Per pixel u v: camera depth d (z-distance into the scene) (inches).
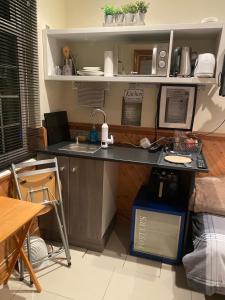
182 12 87.4
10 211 55.1
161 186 83.0
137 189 104.3
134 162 74.5
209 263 62.7
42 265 78.4
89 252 86.4
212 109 90.9
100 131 102.9
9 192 72.9
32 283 71.2
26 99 81.1
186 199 85.0
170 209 78.3
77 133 106.2
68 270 77.2
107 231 93.0
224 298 68.3
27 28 76.3
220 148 92.0
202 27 71.8
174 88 91.4
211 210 74.3
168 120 94.9
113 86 98.7
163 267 80.3
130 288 71.1
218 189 81.5
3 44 67.8
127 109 99.3
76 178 82.4
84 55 99.3
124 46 94.0
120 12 80.4
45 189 75.7
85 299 66.9
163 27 74.7
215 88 88.9
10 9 67.9
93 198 82.6
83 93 101.7
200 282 64.0
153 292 70.0
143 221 81.4
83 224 85.9
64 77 86.8
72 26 100.0
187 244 84.1
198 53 88.0
